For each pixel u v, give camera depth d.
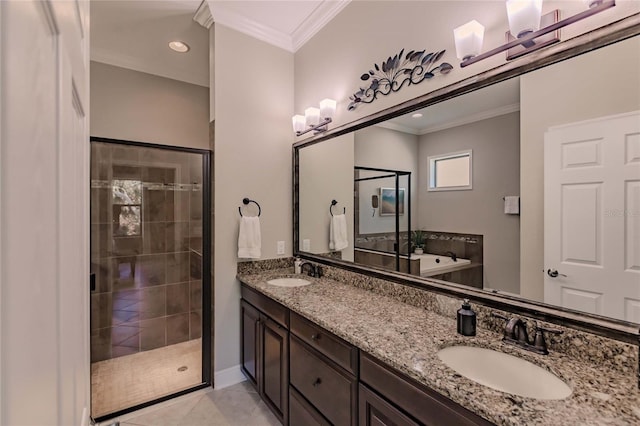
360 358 1.33
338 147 2.33
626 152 1.03
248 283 2.35
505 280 1.36
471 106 1.48
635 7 1.02
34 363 0.35
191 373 2.67
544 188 1.23
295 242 2.83
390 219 1.91
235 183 2.56
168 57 3.05
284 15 2.47
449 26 1.58
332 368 1.49
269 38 2.71
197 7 2.39
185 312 3.25
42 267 0.38
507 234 1.36
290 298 1.90
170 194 3.13
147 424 2.05
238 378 2.57
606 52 1.06
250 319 2.39
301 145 2.72
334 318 1.55
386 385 1.21
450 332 1.38
